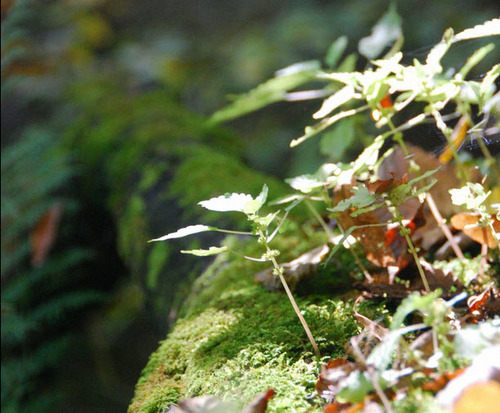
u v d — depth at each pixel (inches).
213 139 60.9
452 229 40.2
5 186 62.7
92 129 65.9
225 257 43.3
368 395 32.7
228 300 39.9
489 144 39.7
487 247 38.5
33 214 60.0
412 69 35.6
